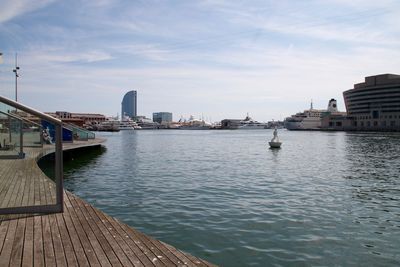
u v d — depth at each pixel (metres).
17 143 16.30
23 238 5.91
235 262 8.02
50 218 7.14
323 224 11.12
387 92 170.75
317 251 8.75
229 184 18.81
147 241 5.91
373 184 19.17
